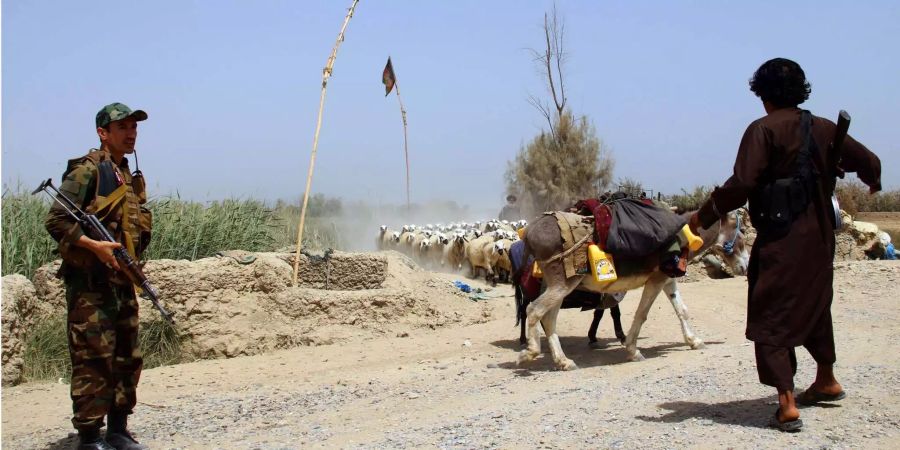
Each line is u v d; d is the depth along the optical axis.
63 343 9.36
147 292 5.29
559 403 6.57
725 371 7.40
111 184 5.32
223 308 10.62
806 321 5.05
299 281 12.74
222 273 10.73
